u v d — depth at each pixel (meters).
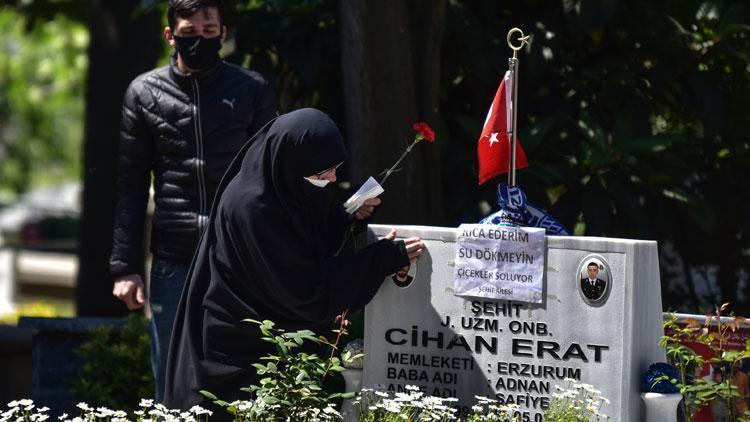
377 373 8.11
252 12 11.54
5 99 44.69
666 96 11.71
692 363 8.17
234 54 11.45
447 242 7.92
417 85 10.98
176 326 8.05
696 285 12.45
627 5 11.52
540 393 7.62
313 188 7.62
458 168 11.48
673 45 11.35
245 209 7.55
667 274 12.34
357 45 10.66
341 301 7.80
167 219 8.66
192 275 7.98
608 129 11.52
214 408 7.76
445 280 7.92
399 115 10.73
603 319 7.41
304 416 7.40
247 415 7.25
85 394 10.93
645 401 7.39
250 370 7.78
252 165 7.69
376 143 10.70
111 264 8.88
